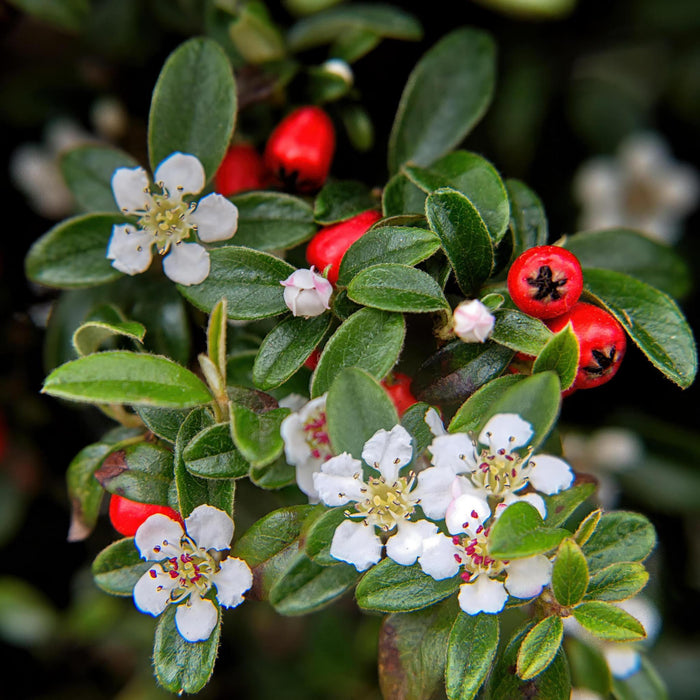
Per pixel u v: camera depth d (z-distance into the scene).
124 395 0.16
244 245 0.18
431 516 0.16
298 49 0.19
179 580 0.17
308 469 0.17
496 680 0.17
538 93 0.21
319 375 0.17
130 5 0.20
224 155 0.18
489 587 0.16
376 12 0.19
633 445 0.21
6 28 0.21
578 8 0.21
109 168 0.19
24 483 0.21
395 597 0.16
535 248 0.17
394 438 0.16
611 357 0.17
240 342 0.18
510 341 0.17
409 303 0.17
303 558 0.16
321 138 0.19
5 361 0.21
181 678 0.17
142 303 0.18
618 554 0.17
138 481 0.17
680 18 0.21
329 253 0.17
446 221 0.17
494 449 0.17
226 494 0.17
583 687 0.19
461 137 0.19
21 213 0.21
